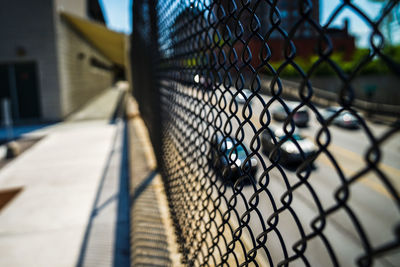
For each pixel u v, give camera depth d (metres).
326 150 0.44
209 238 1.61
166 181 2.73
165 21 2.40
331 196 5.13
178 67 1.93
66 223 3.97
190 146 1.66
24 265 3.10
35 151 8.32
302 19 0.47
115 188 5.20
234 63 0.84
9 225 3.98
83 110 18.11
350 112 0.37
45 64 13.71
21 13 13.34
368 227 4.16
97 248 3.35
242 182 0.89
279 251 3.09
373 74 14.12
